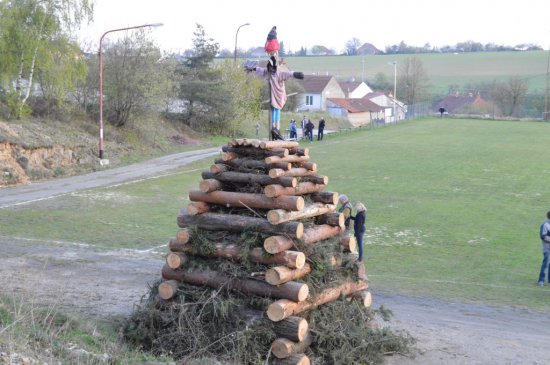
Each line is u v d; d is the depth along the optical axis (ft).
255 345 34.99
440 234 78.23
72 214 84.99
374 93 370.12
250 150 38.65
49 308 38.14
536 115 311.88
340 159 144.77
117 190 104.83
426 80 390.21
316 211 38.96
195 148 167.73
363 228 62.95
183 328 36.42
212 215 37.70
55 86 136.05
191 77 192.24
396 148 166.40
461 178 120.98
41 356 29.81
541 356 41.09
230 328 35.94
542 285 58.70
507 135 203.10
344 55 654.94
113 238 72.59
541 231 58.54
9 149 113.29
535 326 47.57
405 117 294.46
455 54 554.46
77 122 145.69
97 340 35.60
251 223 36.47
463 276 61.26
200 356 35.14
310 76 331.36
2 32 125.80
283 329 35.04
